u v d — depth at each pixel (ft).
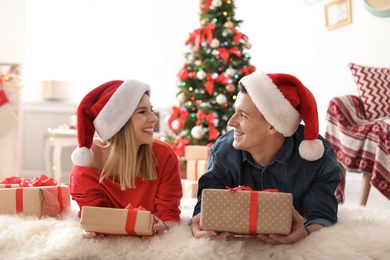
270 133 5.45
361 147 10.42
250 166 5.82
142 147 5.98
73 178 6.08
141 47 19.43
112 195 6.01
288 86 5.40
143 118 5.80
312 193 5.71
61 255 4.95
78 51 18.88
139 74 19.44
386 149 10.03
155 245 4.92
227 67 13.64
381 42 13.83
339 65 15.23
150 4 19.44
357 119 10.93
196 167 11.81
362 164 10.35
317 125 5.42
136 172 5.93
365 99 11.20
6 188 6.25
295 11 16.92
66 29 18.76
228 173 5.86
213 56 13.58
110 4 19.11
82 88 18.93
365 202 10.61
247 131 5.42
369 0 14.02
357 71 11.55
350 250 4.78
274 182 5.75
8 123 15.65
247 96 5.41
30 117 18.34
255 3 18.75
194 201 9.43
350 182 15.19
